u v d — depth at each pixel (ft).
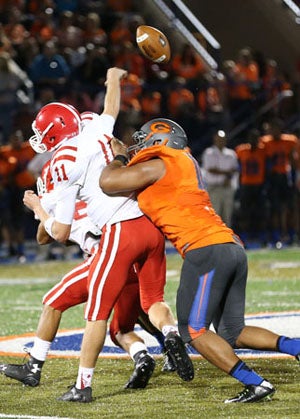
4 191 104.78
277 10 141.08
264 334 38.55
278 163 111.65
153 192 38.73
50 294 41.86
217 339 37.68
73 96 113.09
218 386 41.22
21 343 53.31
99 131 41.22
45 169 40.98
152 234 40.22
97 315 39.11
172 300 69.87
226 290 38.91
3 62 113.50
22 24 127.54
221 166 103.19
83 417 35.99
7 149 105.09
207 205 38.86
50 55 115.44
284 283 79.15
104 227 39.99
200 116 120.98
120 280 39.47
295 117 128.26
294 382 41.78
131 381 40.88
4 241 113.39
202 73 124.47
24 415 36.40
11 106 113.50
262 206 112.68
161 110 120.47
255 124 124.26
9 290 78.69
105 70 117.29
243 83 124.06
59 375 44.14
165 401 38.47
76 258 105.70
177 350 37.91
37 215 41.01
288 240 115.44
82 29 126.21
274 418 35.06
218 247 37.73
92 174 40.01
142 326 44.47
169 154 38.83
